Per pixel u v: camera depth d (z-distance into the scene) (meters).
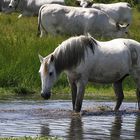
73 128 13.71
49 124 14.19
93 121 14.86
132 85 21.70
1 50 22.11
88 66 16.38
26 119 14.81
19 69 21.27
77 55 16.20
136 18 43.34
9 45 22.61
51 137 12.34
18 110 16.20
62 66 16.12
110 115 15.99
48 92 15.98
